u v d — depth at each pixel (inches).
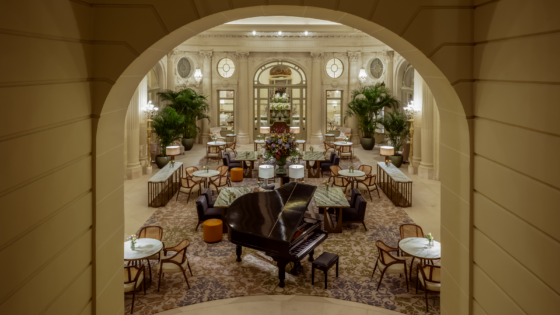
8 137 93.0
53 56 110.3
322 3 133.3
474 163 138.7
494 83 122.9
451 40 132.7
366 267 311.9
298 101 836.6
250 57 815.1
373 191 508.7
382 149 522.6
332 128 840.3
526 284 110.4
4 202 92.0
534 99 103.6
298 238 294.7
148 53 137.5
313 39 797.9
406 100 738.8
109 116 143.6
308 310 255.0
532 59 103.5
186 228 389.4
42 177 107.3
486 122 129.3
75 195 125.6
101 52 132.2
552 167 97.7
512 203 115.9
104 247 145.9
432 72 142.0
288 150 482.9
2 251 91.7
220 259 326.3
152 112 623.2
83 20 126.3
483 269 135.3
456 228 153.0
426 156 572.4
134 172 563.2
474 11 131.6
